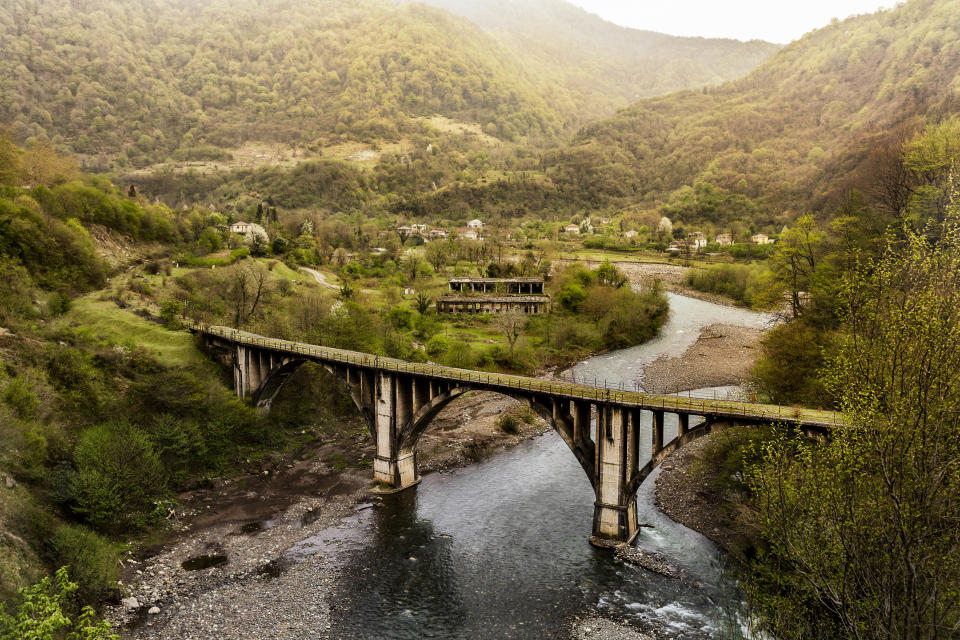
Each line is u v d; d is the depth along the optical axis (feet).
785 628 83.66
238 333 244.22
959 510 63.21
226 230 495.00
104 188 447.83
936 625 59.67
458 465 200.03
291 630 116.47
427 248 583.58
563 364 327.06
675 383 284.61
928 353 64.95
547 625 116.57
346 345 256.73
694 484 171.83
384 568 138.10
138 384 200.85
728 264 563.89
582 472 191.62
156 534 153.89
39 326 215.51
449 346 308.60
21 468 143.64
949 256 71.72
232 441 205.36
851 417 73.10
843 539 67.31
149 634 114.62
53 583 117.50
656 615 117.80
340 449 216.33
